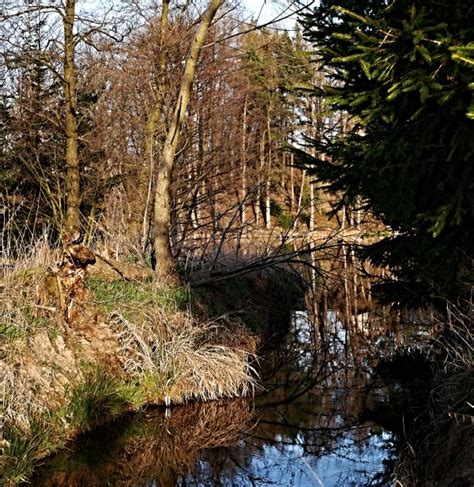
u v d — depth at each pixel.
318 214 19.86
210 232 12.84
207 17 8.47
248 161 13.48
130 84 12.28
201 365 6.79
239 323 8.75
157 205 8.46
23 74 12.08
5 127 12.56
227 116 12.93
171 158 8.54
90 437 5.35
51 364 5.50
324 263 13.40
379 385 7.45
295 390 7.43
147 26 11.42
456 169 5.45
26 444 4.66
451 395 4.74
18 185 12.89
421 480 4.08
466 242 5.62
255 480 4.93
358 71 6.00
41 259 6.82
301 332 10.88
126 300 7.17
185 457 5.48
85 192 12.27
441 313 6.77
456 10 4.76
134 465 5.21
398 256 6.54
